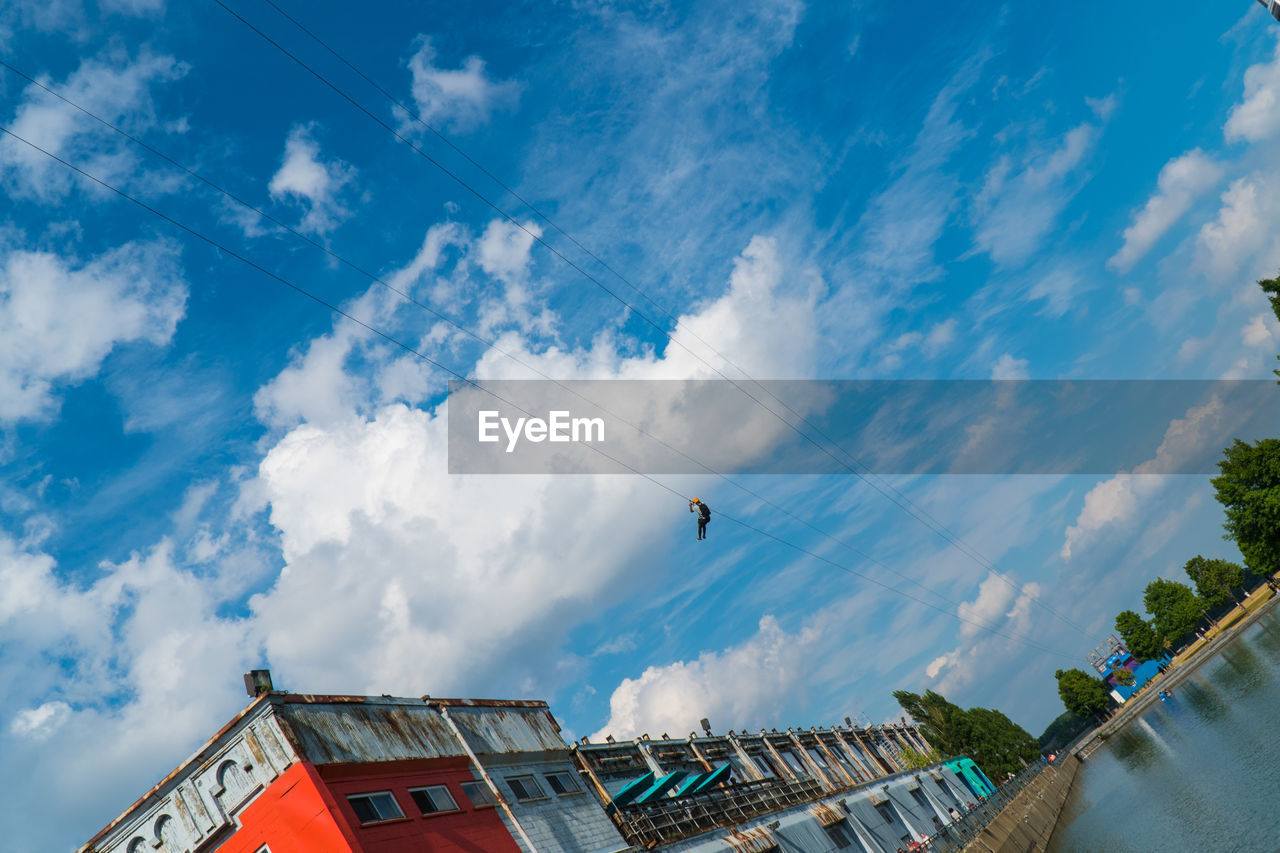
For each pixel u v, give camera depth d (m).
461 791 24.55
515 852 24.59
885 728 76.69
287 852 19.88
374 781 22.06
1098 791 63.78
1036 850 46.16
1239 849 30.27
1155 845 36.94
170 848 20.69
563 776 30.45
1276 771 39.56
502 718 29.45
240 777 20.73
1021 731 117.62
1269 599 112.44
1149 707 101.19
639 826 31.92
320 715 22.20
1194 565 128.00
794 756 54.34
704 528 32.28
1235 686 73.81
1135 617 129.88
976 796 78.75
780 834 40.19
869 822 51.22
